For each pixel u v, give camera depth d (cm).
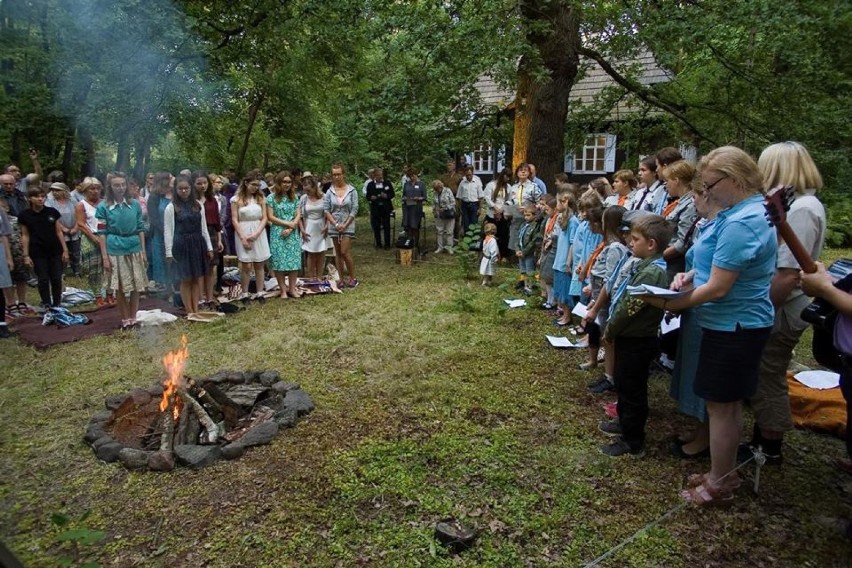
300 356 495
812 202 267
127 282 586
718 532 251
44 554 241
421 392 411
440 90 863
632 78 1091
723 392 248
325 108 1581
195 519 264
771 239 237
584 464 309
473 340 536
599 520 260
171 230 604
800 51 812
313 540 247
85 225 618
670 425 358
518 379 436
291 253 707
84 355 508
